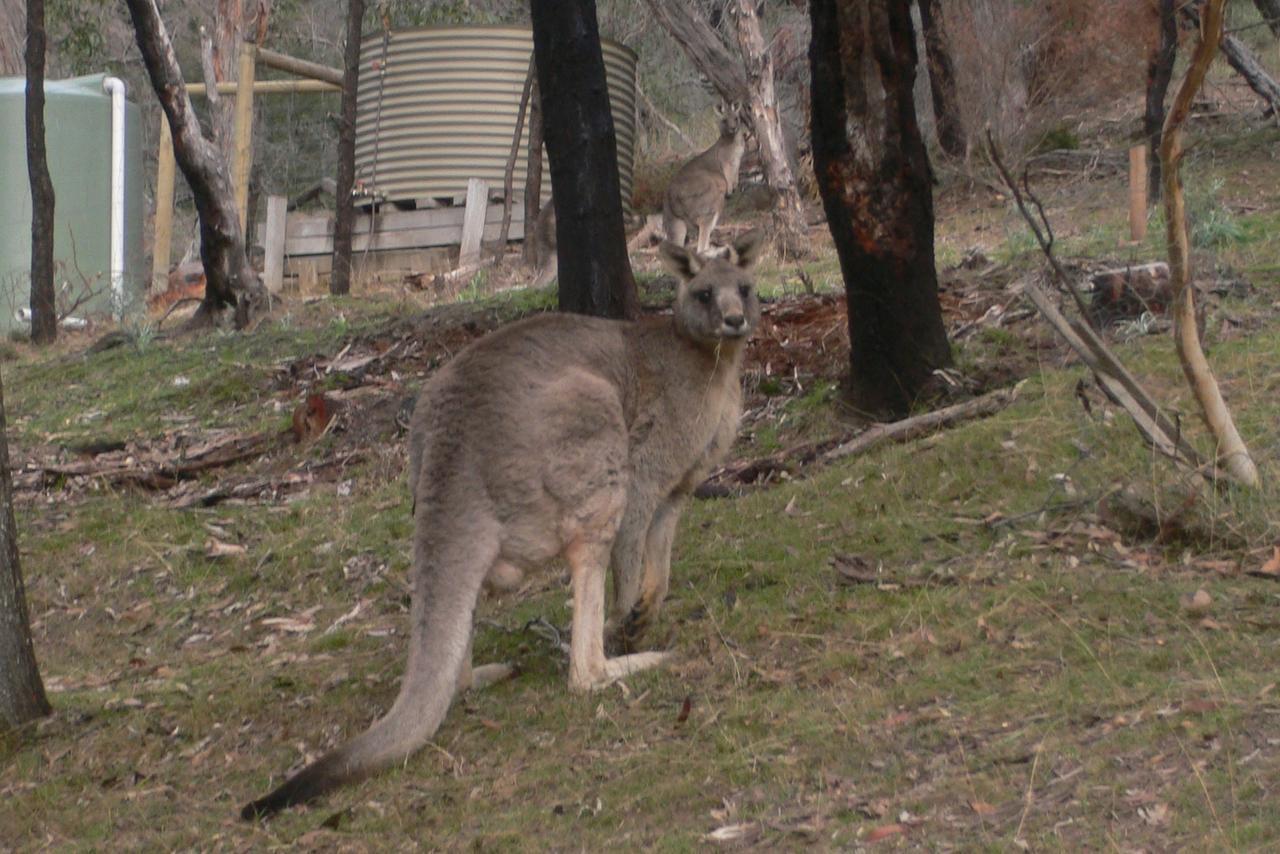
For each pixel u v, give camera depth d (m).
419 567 6.89
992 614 7.19
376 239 22.81
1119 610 7.05
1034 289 8.62
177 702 8.18
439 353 14.18
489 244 22.30
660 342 7.75
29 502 12.25
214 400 14.33
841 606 7.71
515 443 7.00
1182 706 5.92
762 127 20.20
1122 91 20.25
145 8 17.27
